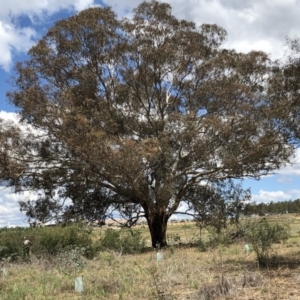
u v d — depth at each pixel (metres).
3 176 23.33
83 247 18.27
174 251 18.97
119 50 24.23
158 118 25.45
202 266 12.70
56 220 25.77
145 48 23.98
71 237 19.73
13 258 18.83
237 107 23.62
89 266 14.34
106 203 26.22
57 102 23.66
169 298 7.88
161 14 24.53
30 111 22.61
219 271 11.61
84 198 26.02
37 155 23.58
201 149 23.28
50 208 25.81
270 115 19.83
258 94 24.39
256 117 22.59
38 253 18.56
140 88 25.34
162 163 23.25
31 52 24.48
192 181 25.48
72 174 24.17
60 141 23.22
